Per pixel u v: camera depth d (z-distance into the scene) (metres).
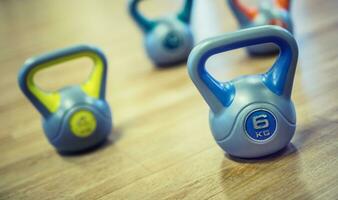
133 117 1.30
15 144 1.28
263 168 0.87
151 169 0.98
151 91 1.49
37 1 3.75
